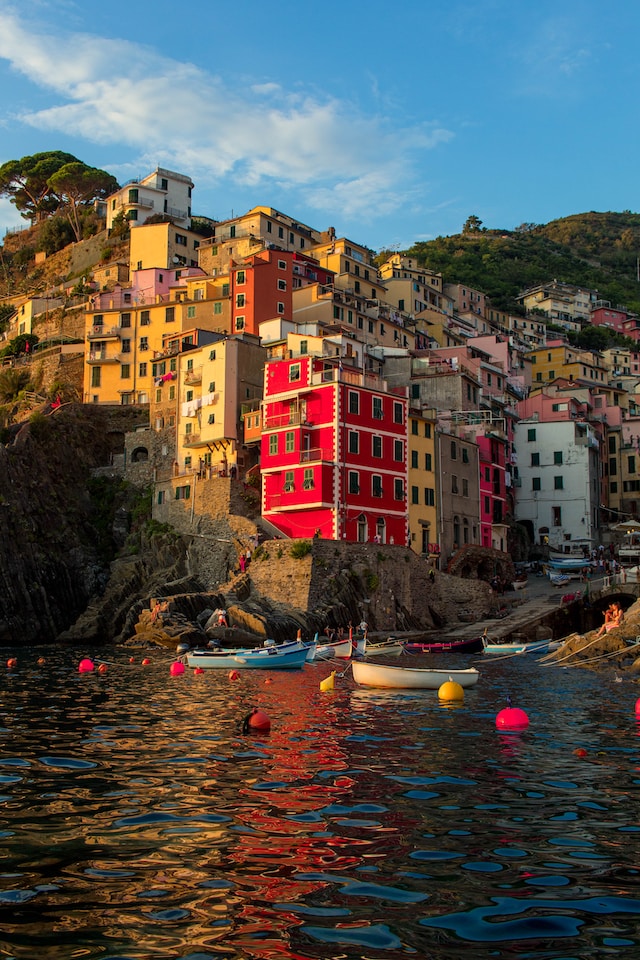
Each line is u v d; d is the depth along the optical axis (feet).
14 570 254.68
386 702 116.16
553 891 41.24
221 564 254.27
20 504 270.87
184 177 487.61
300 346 297.12
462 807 57.16
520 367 488.44
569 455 353.10
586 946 35.12
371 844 48.62
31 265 532.32
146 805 57.41
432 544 275.59
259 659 169.27
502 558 297.53
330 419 249.75
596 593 247.91
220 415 288.10
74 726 93.45
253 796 60.03
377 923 37.40
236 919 37.81
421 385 330.95
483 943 35.40
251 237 413.39
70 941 35.58
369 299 410.11
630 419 414.82
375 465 258.16
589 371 523.29
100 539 295.28
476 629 231.30
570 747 80.38
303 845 48.34
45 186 568.00
